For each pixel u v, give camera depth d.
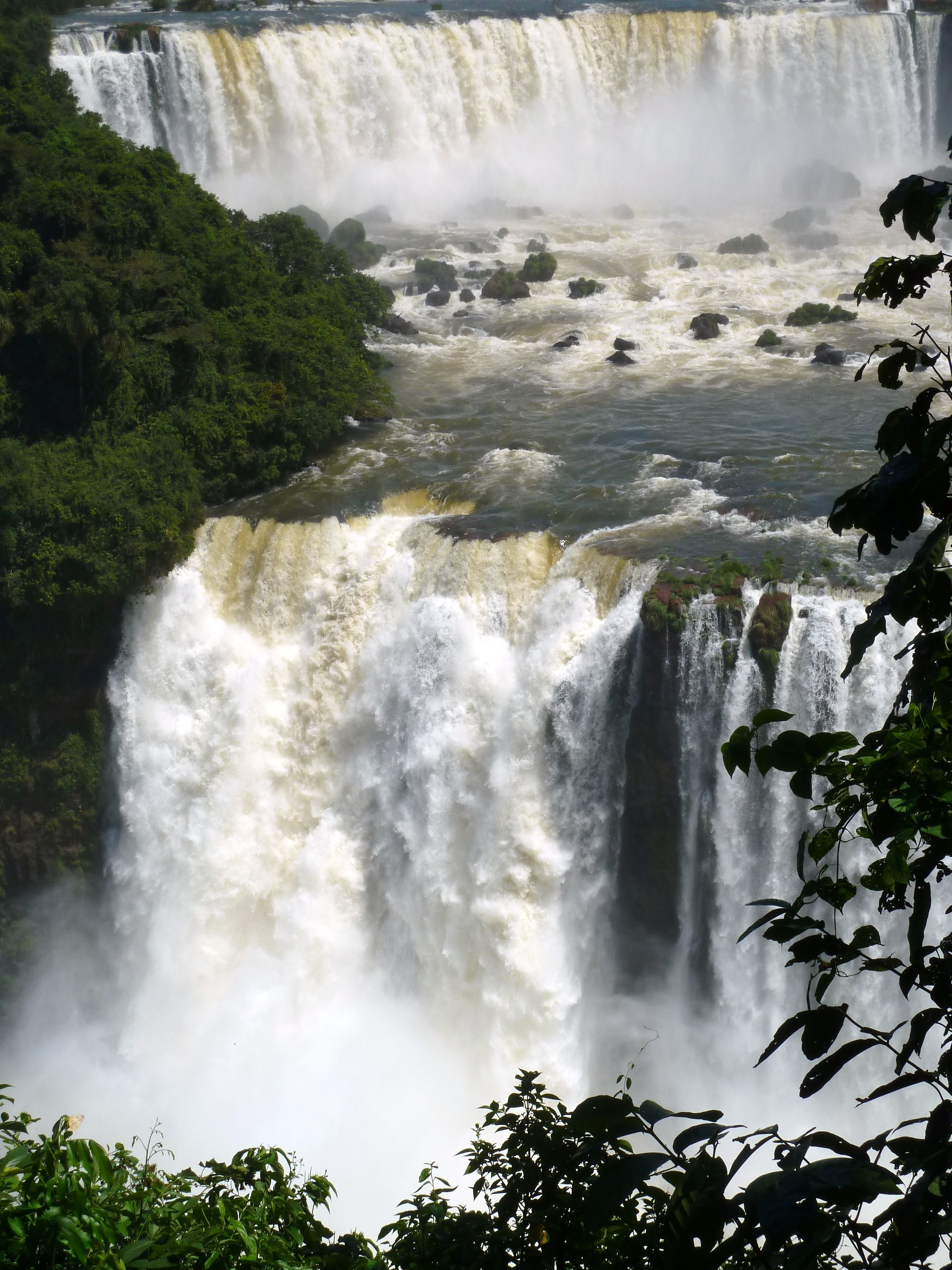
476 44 78.19
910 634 31.02
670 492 40.28
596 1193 6.99
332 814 38.81
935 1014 7.14
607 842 35.28
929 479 7.46
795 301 59.69
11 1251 8.33
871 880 7.55
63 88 61.16
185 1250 9.05
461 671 36.56
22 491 39.66
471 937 36.69
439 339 56.97
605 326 56.97
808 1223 6.49
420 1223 10.96
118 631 41.03
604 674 34.41
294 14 83.00
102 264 44.66
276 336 46.84
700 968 35.28
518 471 42.72
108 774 41.47
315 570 39.62
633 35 80.75
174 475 41.81
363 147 76.62
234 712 39.66
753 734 7.24
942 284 61.25
